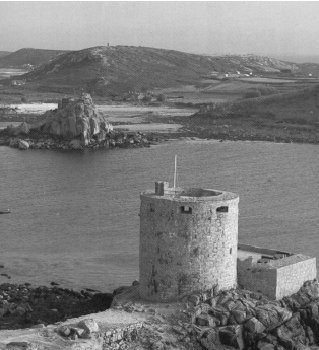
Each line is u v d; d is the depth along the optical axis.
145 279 108.00
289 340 101.69
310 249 185.25
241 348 100.19
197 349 97.44
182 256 105.12
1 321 110.31
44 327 95.75
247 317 102.56
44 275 161.25
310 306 108.56
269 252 126.31
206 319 101.06
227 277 107.25
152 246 106.62
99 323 98.00
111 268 168.62
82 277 159.25
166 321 100.75
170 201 104.75
